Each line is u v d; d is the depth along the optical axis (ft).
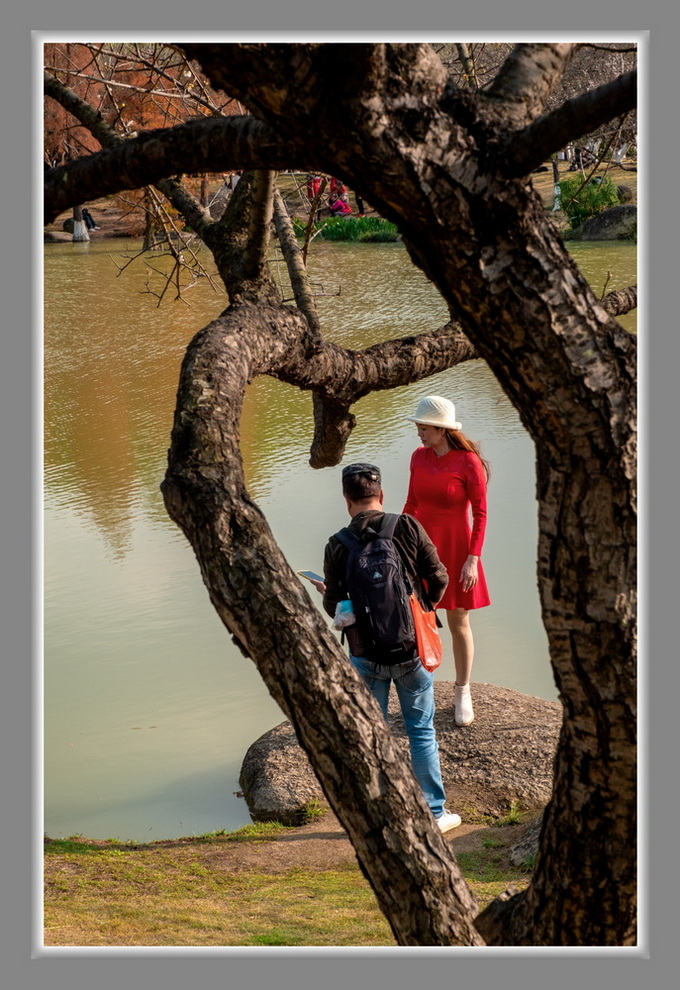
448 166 7.29
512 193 7.45
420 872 7.50
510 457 40.09
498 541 32.40
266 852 18.04
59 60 22.38
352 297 82.38
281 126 7.38
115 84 17.44
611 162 21.97
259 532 7.71
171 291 95.20
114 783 21.12
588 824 8.51
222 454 8.09
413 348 13.75
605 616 8.03
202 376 8.73
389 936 13.91
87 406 55.42
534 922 8.99
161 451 46.65
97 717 23.98
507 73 7.68
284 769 20.63
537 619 27.53
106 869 17.25
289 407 52.65
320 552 32.09
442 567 16.93
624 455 7.88
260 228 13.58
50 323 82.33
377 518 16.88
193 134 8.82
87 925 14.64
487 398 49.08
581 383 7.76
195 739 22.98
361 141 7.18
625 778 8.29
